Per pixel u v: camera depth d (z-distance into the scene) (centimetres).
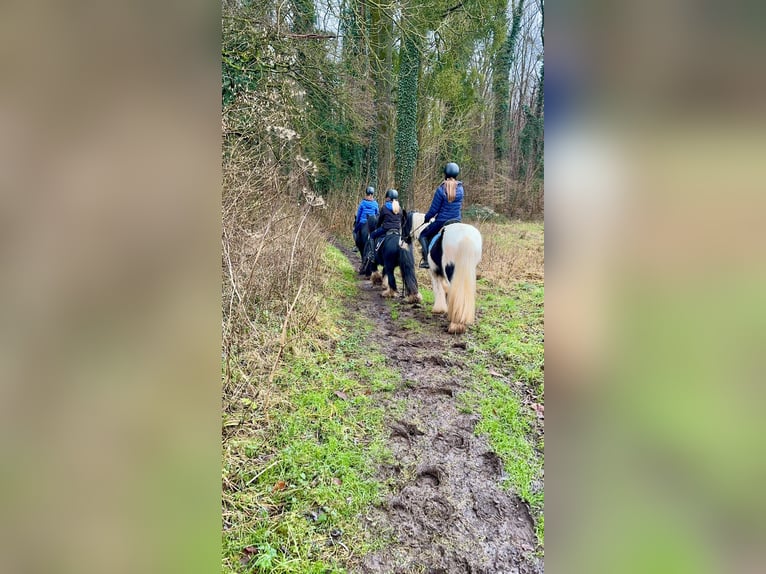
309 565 190
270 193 374
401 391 343
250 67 413
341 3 590
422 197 1151
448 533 214
